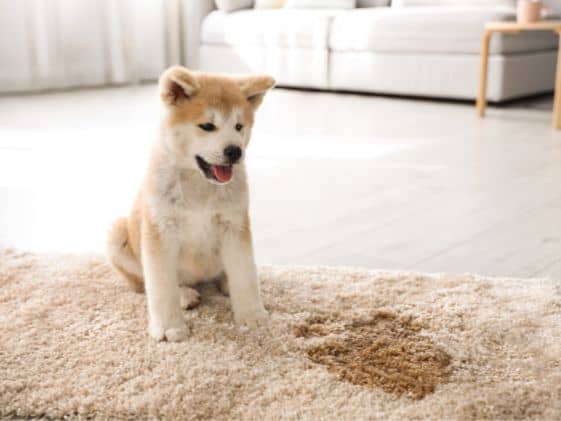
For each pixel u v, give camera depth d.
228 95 1.29
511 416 1.09
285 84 5.05
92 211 2.23
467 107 4.27
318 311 1.46
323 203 2.31
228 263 1.40
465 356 1.27
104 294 1.55
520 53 4.25
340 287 1.58
